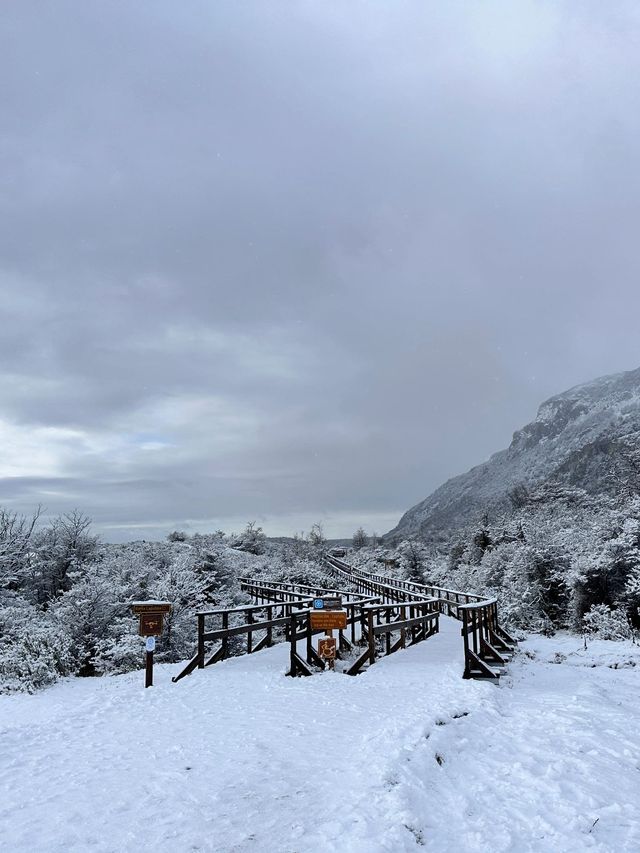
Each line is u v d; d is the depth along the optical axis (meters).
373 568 55.91
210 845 4.25
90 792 5.43
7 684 12.77
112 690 11.08
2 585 22.38
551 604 24.81
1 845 4.36
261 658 12.80
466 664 10.30
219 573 30.39
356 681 10.35
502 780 5.46
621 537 22.64
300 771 5.79
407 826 4.33
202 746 6.80
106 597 18.38
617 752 6.29
